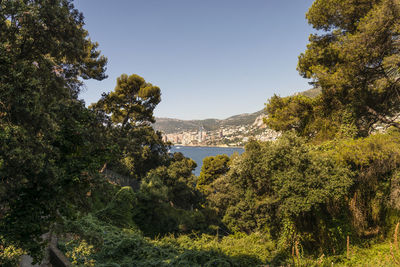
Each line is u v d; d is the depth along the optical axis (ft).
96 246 25.31
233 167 53.21
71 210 18.17
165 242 41.52
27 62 16.10
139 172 115.55
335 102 51.42
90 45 75.10
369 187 39.04
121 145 80.94
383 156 35.50
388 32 39.50
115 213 48.93
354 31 49.21
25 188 15.69
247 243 43.62
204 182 166.71
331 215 38.70
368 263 29.45
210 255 31.78
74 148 18.38
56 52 21.12
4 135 13.01
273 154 40.24
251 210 61.62
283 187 37.65
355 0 45.50
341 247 36.55
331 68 49.14
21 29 17.75
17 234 15.17
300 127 58.80
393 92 49.60
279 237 43.24
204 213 82.74
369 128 52.24
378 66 44.70
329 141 46.11
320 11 50.55
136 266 27.61
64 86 22.22
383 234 36.32
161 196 61.31
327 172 36.88
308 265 32.30
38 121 15.33
